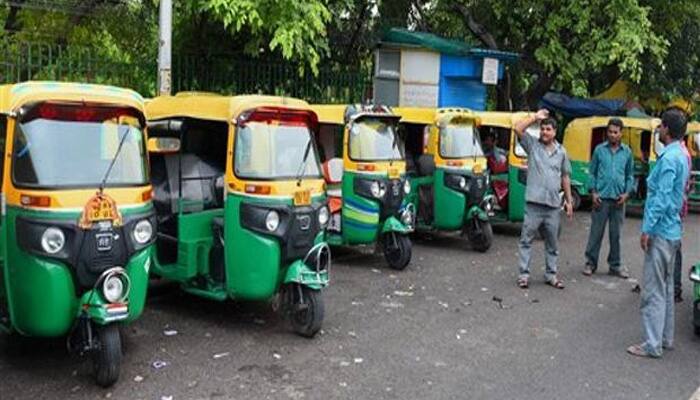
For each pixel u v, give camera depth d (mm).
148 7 11273
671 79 19953
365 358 5918
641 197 16438
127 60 10305
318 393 5168
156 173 6988
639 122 16109
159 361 5645
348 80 13305
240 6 9609
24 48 9266
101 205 4902
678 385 5637
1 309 5270
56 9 10594
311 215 6270
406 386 5363
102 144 5152
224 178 6461
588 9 14312
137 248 5109
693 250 11852
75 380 5188
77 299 4945
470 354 6141
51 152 4930
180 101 6875
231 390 5156
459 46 13820
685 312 7828
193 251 6566
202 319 6773
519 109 17359
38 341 5926
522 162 11617
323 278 6309
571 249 11312
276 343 6188
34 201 4785
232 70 11406
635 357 6254
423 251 10594
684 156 6125
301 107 6461
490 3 15453
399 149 9258
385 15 15320
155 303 7238
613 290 8633
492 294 8203
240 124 6168
